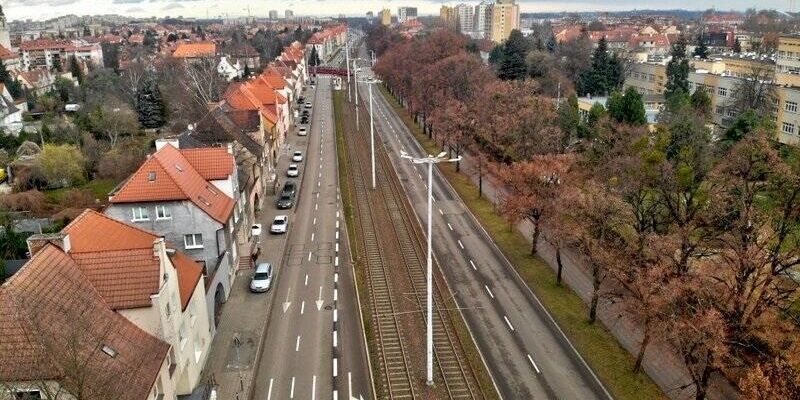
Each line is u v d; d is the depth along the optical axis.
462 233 62.75
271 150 85.19
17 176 80.62
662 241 37.72
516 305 46.94
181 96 123.62
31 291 26.88
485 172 76.56
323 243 60.06
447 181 82.00
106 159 82.31
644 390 36.22
